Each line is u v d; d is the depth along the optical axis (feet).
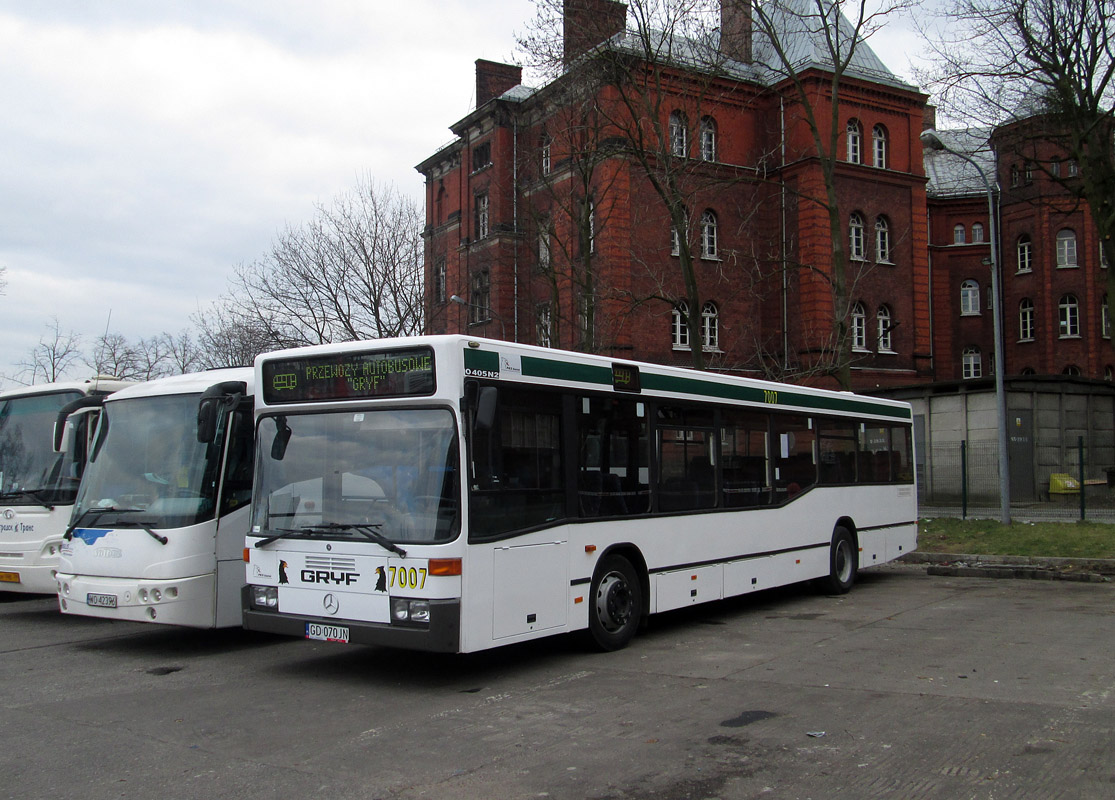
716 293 124.16
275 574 28.12
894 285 134.62
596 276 86.79
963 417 97.86
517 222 115.85
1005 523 67.51
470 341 26.86
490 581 26.50
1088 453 99.35
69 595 33.04
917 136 137.18
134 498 33.17
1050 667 27.55
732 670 28.45
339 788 18.17
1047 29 72.74
